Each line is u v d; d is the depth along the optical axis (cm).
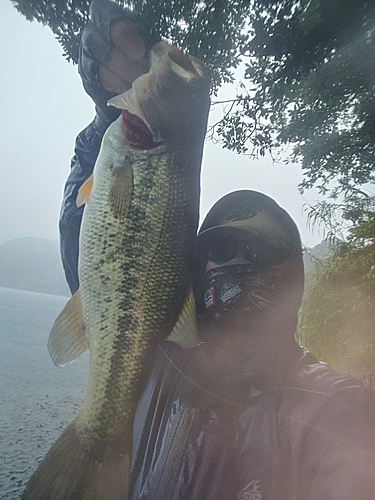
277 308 46
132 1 124
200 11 137
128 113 47
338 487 33
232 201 54
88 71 49
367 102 171
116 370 44
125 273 45
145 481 42
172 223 46
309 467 36
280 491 36
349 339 130
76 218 53
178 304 46
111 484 41
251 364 44
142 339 45
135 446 44
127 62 49
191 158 48
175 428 42
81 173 54
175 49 48
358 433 35
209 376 44
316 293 148
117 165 46
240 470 38
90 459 42
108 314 45
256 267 47
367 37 156
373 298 131
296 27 155
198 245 50
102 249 45
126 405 44
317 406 38
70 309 45
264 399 40
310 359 47
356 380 41
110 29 48
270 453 37
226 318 46
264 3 149
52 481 40
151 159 46
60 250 55
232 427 40
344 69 164
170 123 47
